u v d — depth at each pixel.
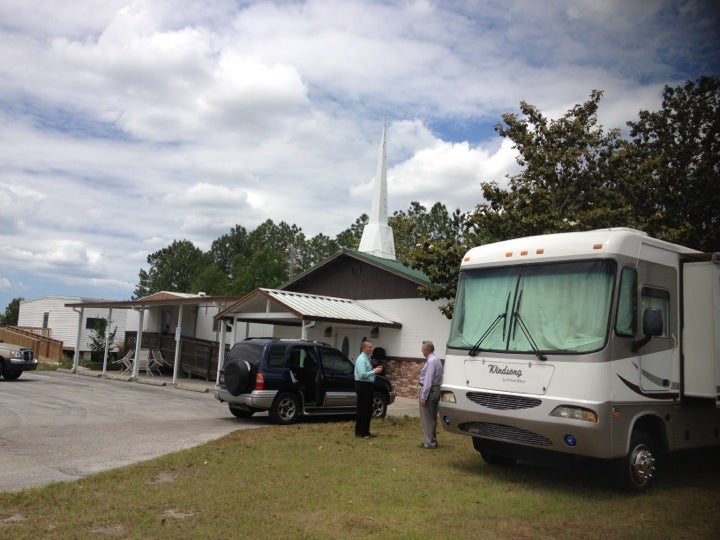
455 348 9.13
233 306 22.03
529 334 8.37
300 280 27.00
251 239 64.12
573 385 7.74
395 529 6.32
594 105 21.77
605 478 9.02
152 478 8.01
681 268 9.03
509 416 8.21
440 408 9.17
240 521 6.34
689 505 7.61
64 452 9.59
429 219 47.06
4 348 22.88
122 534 5.81
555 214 19.20
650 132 25.14
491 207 20.69
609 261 8.05
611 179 22.03
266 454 9.73
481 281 9.21
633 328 8.05
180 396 19.72
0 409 14.55
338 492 7.64
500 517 6.91
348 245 55.25
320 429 12.71
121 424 12.80
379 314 23.28
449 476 8.81
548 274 8.52
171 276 63.62
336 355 14.58
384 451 10.53
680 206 23.16
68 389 20.47
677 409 8.73
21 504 6.59
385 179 32.84
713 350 8.56
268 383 13.30
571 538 6.27
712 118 24.20
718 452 11.06
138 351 25.97
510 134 21.73
